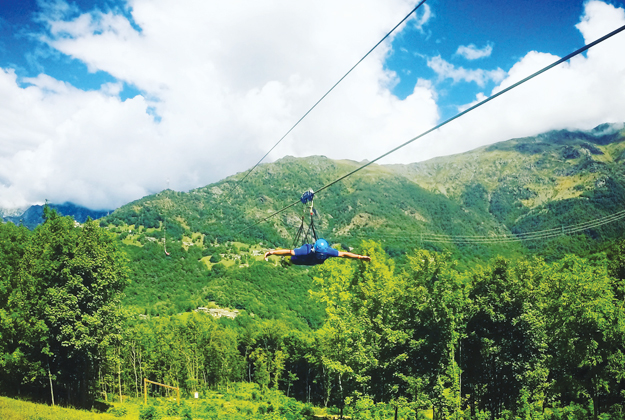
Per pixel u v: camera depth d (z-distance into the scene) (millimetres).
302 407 71188
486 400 34781
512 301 33000
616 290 35438
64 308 44750
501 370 33656
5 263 52469
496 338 33375
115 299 51250
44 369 47062
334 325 41094
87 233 49906
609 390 30953
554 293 34938
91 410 52406
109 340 48375
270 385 113312
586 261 37031
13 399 44281
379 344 35219
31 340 45500
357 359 35250
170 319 124125
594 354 29594
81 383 54562
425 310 33375
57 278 47062
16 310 47281
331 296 42750
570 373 32031
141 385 96375
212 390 114625
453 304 33469
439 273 33781
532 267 35656
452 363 32406
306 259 17859
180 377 101938
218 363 113938
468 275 36906
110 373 77125
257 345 119750
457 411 31641
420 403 31594
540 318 32844
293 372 109188
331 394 76000
